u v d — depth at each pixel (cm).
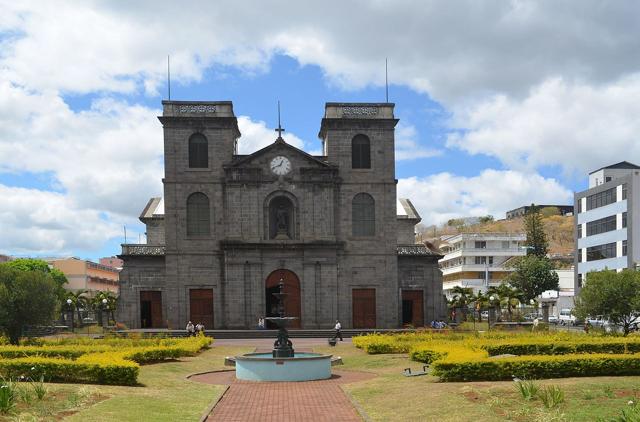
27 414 1800
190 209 6309
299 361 2961
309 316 6234
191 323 5809
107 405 2050
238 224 6253
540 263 10631
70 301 8088
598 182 9612
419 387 2422
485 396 2070
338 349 4447
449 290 13138
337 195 6394
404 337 4228
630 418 1424
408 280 6581
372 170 6431
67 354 3234
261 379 2950
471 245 12238
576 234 9512
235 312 6181
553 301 10244
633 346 3269
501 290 7856
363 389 2552
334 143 6425
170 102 6334
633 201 7919
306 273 6262
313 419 2061
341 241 6328
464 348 3116
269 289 6306
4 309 4588
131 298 6341
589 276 4597
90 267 14838
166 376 2978
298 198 6325
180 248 6250
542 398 1930
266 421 2034
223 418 2083
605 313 4475
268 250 6253
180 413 2070
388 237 6394
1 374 2486
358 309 6341
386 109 6475
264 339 5719
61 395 2152
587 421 1681
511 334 4234
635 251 7875
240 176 6288
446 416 1881
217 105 6369
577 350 3225
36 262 11619
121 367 2562
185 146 6325
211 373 3262
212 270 6266
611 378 2392
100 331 7150
